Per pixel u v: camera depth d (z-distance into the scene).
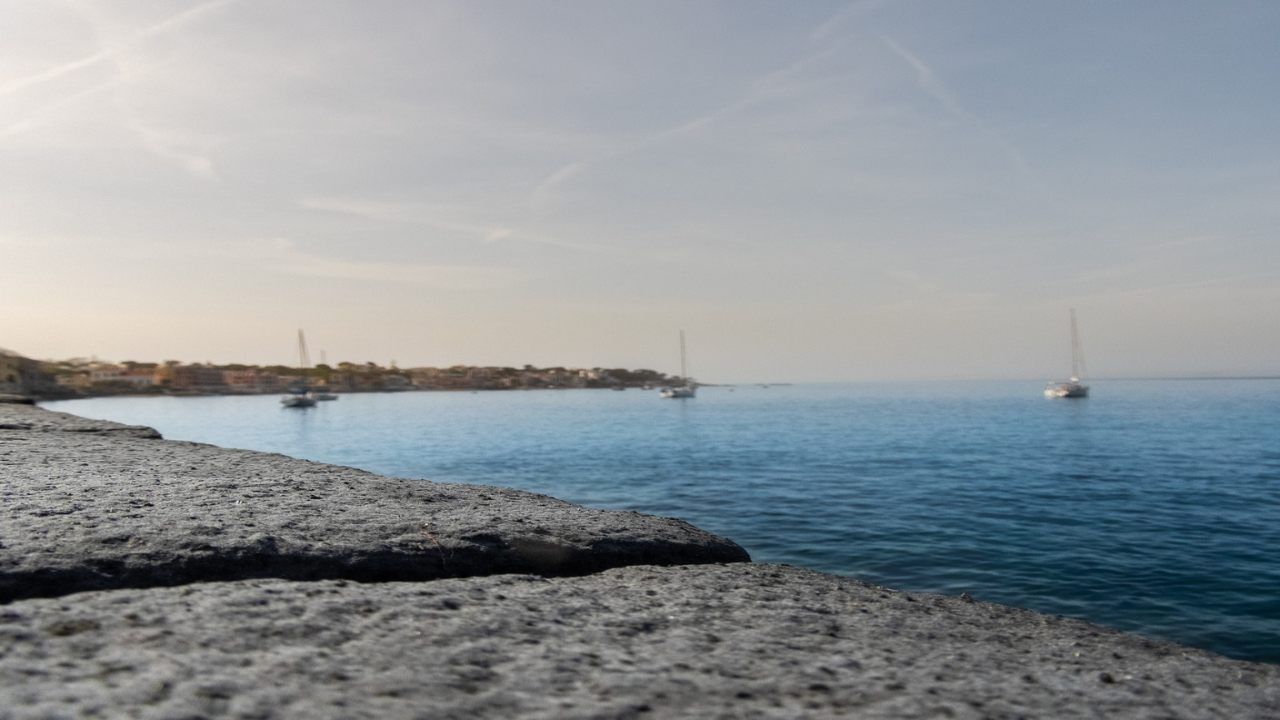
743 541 15.11
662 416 89.00
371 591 2.53
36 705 1.42
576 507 4.77
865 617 2.71
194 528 3.15
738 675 1.93
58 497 3.91
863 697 1.82
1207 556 13.48
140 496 4.08
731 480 25.92
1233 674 2.28
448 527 3.54
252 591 2.41
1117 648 2.54
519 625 2.24
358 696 1.59
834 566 12.91
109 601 2.22
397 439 52.50
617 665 1.94
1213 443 40.75
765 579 3.29
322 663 1.79
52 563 2.56
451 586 2.71
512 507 4.50
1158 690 2.06
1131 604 10.55
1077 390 126.00
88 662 1.69
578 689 1.74
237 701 1.51
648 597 2.76
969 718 1.72
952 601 3.17
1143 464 30.31
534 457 36.28
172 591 2.37
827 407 115.06
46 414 14.98
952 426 60.78
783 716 1.66
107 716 1.39
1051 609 10.37
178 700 1.49
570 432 58.81
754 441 46.41
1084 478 25.80
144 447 8.18
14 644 1.78
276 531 3.23
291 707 1.50
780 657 2.12
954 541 14.97
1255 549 14.05
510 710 1.58
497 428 66.12
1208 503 19.89
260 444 48.69
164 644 1.84
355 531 3.35
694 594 2.86
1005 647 2.45
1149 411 83.31
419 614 2.28
